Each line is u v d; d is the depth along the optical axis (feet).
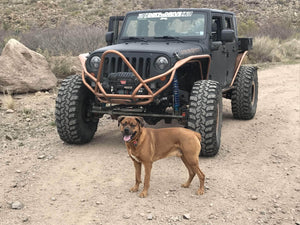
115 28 24.99
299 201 14.85
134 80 18.29
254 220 13.39
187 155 15.11
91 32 52.03
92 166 18.38
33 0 112.27
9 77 31.48
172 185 16.24
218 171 17.75
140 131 14.47
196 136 15.29
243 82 26.37
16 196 15.21
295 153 20.20
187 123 19.42
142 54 18.72
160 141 15.28
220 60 23.80
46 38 49.24
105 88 19.19
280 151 20.53
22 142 21.93
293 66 56.08
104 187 16.05
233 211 14.01
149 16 23.44
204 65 21.67
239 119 27.76
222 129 25.00
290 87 40.19
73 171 17.75
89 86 19.51
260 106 31.99
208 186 16.11
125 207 14.29
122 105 20.77
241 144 21.86
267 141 22.30
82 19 98.32
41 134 23.50
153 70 18.49
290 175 17.35
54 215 13.75
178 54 18.74
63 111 20.30
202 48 21.21
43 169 17.95
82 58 21.27
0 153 20.11
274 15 111.75
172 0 114.52
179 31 22.47
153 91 18.62
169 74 18.57
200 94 18.86
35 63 33.86
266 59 62.03
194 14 22.67
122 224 13.09
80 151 20.53
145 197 15.07
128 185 16.25
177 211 13.97
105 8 110.01
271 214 13.84
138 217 13.55
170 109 29.32
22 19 93.97
